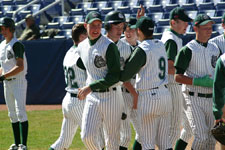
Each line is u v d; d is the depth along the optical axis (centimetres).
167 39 2219
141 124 1906
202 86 1955
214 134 1702
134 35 2341
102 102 1898
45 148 2714
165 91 1895
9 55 2548
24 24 5566
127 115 2233
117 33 2083
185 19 2206
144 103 1869
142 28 1880
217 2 5266
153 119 1889
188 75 2045
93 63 1892
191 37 4131
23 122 2580
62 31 5409
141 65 1842
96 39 1888
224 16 2216
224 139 1706
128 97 2231
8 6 6106
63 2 5694
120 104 1942
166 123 1914
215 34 4512
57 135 3106
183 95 2066
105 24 2091
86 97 1955
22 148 2559
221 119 1698
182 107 2262
